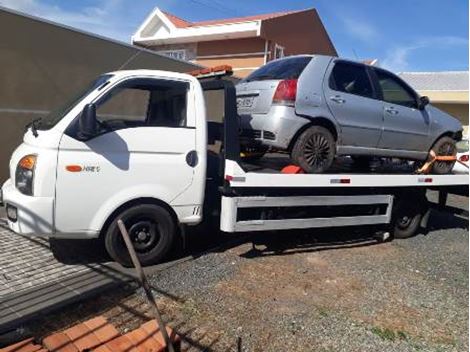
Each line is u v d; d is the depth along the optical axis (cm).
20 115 783
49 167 432
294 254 585
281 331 381
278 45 2006
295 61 582
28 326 354
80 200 448
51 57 811
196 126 502
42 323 361
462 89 2427
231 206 512
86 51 865
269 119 544
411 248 673
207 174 540
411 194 700
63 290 419
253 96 574
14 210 445
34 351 312
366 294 475
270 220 548
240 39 2019
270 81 557
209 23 2373
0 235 557
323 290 475
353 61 613
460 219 941
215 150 554
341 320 411
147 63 988
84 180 447
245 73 2012
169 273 482
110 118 538
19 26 759
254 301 432
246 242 614
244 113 582
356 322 410
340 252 614
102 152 454
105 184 457
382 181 634
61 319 370
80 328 344
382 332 396
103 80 485
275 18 1953
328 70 579
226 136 510
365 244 667
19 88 775
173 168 489
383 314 432
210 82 539
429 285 520
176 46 2227
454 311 454
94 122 436
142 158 474
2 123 763
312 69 564
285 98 539
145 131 476
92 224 459
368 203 633
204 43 2133
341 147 596
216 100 932
